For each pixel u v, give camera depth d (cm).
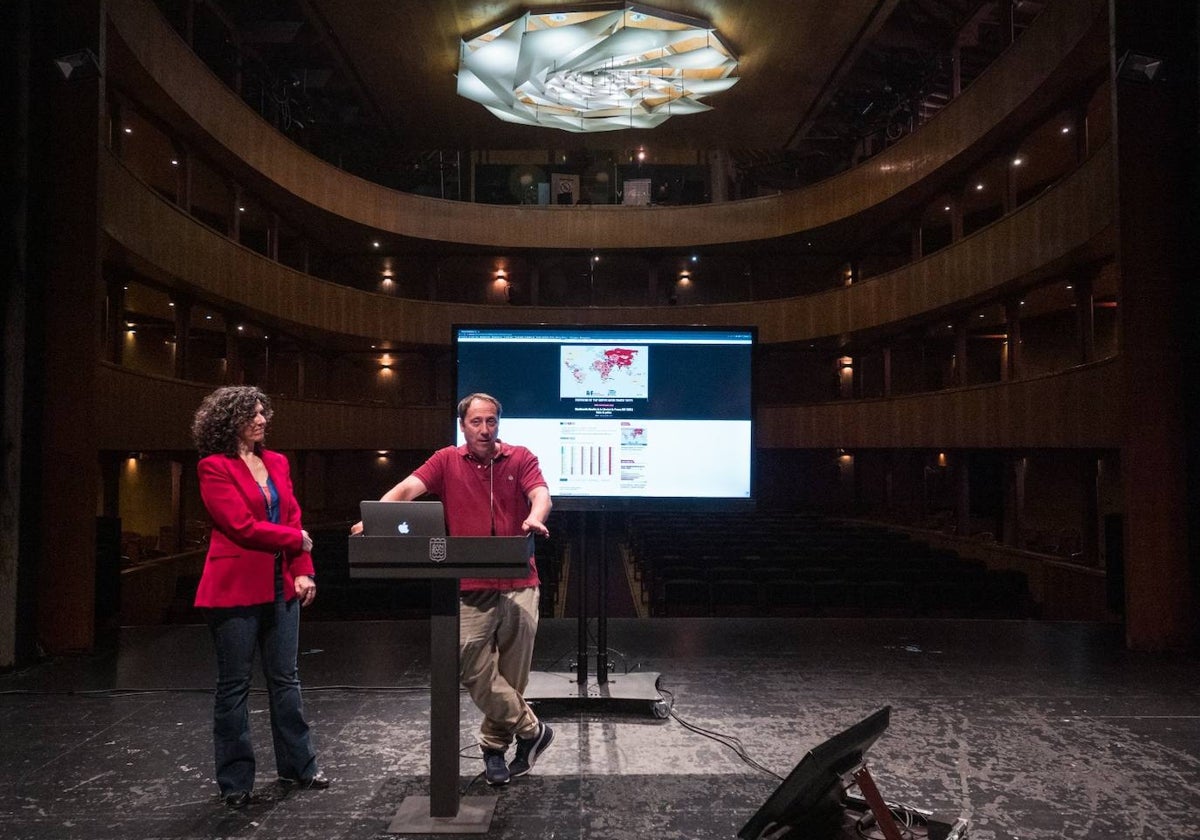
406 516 282
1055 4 1059
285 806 315
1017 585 992
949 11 1445
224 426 320
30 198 546
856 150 1977
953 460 1873
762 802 317
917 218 1747
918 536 1758
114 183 1016
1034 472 1770
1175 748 369
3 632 512
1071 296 1530
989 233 1348
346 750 373
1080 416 1081
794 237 1998
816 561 1098
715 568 1021
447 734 300
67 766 357
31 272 547
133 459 1683
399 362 2352
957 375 1587
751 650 545
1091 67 1061
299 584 335
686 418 452
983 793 320
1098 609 1071
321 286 1791
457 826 293
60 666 523
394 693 458
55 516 554
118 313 1202
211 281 1345
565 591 1276
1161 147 581
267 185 1561
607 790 328
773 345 2084
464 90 1443
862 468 2262
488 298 2417
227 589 316
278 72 1559
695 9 1222
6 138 538
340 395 2280
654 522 1750
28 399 538
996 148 1359
